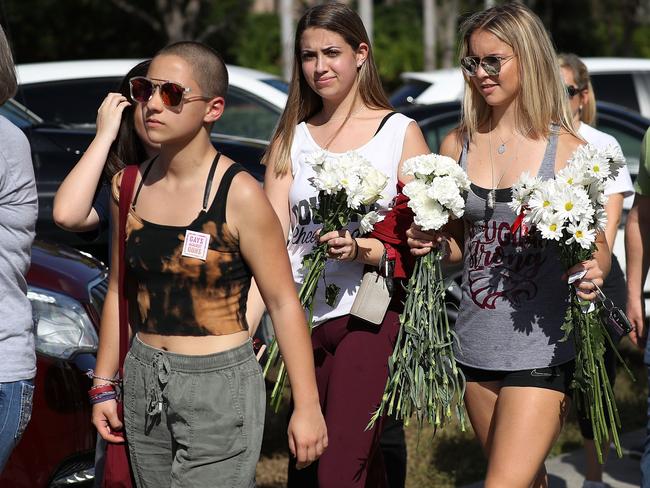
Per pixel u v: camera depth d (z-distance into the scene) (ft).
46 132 39.55
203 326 19.42
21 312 20.47
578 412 31.71
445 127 50.44
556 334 23.04
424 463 36.47
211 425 19.45
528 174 22.33
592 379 22.67
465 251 24.40
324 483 23.54
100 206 22.72
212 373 19.43
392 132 25.22
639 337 28.55
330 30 25.08
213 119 19.45
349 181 23.17
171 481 19.83
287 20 119.44
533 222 22.09
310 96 26.22
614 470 35.96
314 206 25.00
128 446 20.54
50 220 36.81
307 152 25.73
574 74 35.09
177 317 19.44
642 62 69.00
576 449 38.65
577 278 22.16
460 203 22.97
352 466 23.62
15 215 20.16
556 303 23.12
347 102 25.70
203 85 19.03
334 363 24.54
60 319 27.20
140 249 19.47
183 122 18.93
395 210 24.68
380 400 24.08
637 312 28.32
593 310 22.79
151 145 22.80
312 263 23.95
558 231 21.70
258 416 19.95
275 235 19.47
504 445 22.80
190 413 19.43
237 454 19.74
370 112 25.76
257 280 19.70
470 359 23.82
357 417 23.79
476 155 24.54
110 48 167.73
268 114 49.65
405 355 23.52
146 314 19.79
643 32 216.54
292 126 26.18
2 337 20.08
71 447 25.67
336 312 24.75
